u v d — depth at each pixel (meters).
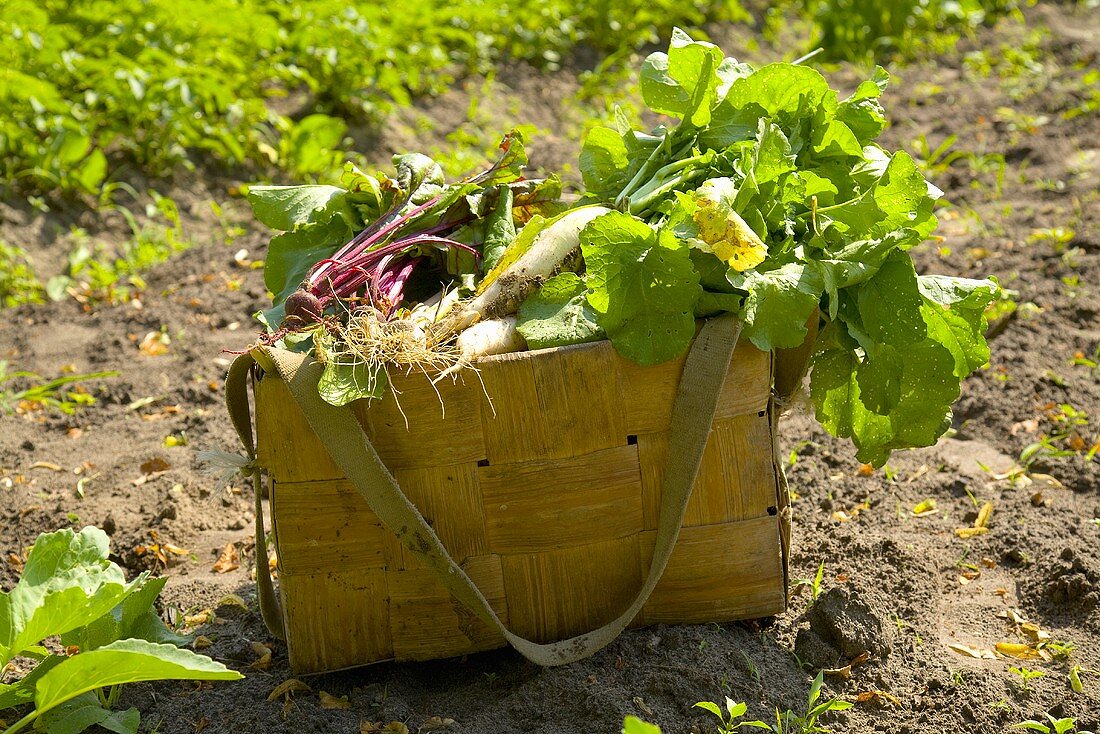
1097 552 2.56
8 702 1.88
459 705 2.07
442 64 6.38
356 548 2.00
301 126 5.38
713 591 2.17
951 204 5.05
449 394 1.94
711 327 1.99
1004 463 3.09
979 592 2.49
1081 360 3.57
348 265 2.20
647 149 2.46
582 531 2.04
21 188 4.79
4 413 3.52
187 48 5.41
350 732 2.00
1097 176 5.14
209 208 5.11
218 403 3.57
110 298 4.30
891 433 2.29
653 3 7.81
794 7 8.73
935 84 6.94
